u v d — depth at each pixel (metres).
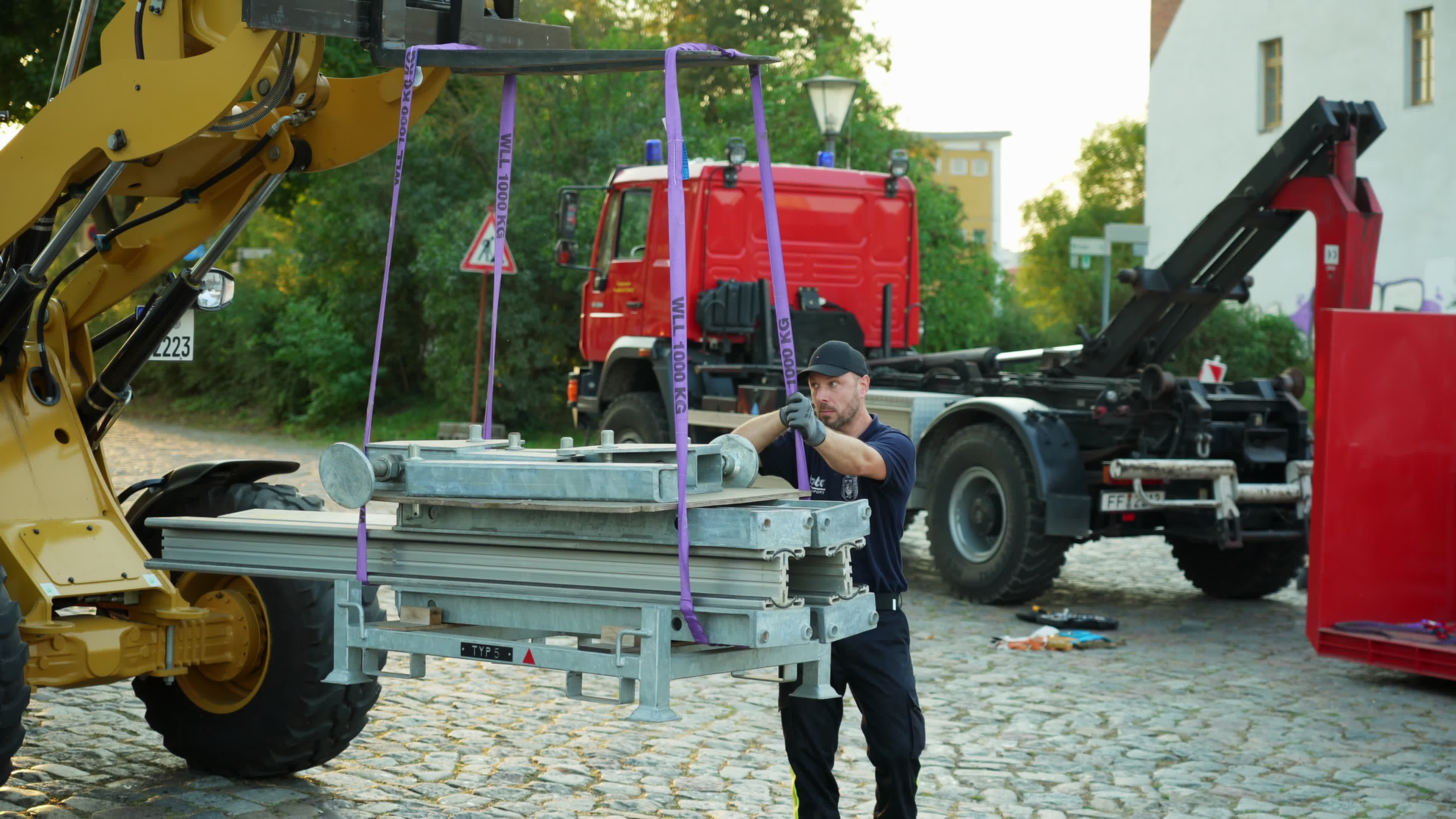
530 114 21.98
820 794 3.81
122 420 27.33
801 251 11.22
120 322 5.22
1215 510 8.67
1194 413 8.67
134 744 5.38
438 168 23.30
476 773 5.09
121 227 4.62
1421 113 21.73
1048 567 8.66
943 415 9.31
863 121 19.75
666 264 11.18
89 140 4.01
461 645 3.18
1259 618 8.82
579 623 3.07
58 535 4.47
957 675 6.98
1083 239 14.04
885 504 3.82
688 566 2.93
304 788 4.86
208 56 3.72
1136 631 8.30
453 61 3.26
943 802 4.91
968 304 19.42
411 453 3.25
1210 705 6.41
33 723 5.61
